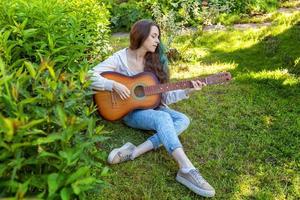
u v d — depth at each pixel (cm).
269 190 304
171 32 559
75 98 221
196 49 589
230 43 611
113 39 683
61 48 291
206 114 406
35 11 327
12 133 175
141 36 342
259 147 354
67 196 186
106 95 338
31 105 203
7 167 185
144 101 343
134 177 312
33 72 214
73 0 398
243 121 393
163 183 305
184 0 741
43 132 188
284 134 371
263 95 442
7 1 327
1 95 194
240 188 306
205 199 294
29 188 195
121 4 785
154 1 769
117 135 361
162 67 363
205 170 326
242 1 771
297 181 313
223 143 361
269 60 538
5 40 279
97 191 217
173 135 313
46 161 195
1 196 183
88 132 220
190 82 347
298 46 575
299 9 785
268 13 772
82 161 211
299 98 434
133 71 354
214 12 653
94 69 344
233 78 484
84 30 351
